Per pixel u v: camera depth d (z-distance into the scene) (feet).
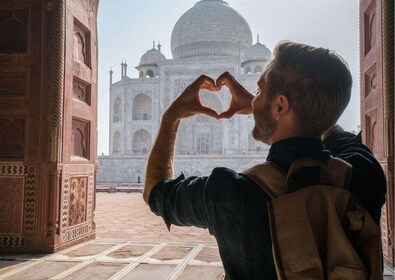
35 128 13.99
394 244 10.57
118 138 117.29
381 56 11.87
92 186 16.85
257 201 2.35
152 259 12.75
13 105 14.15
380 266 2.22
